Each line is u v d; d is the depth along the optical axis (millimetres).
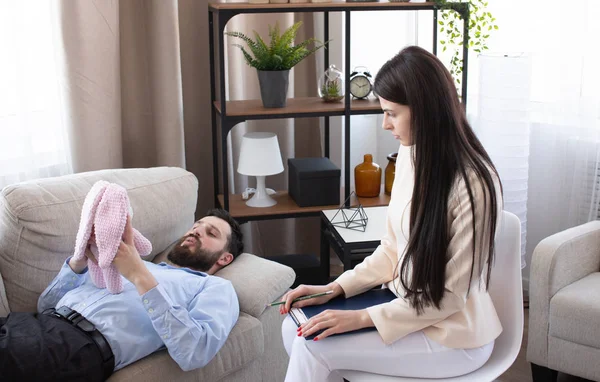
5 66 2562
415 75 1612
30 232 2023
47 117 2742
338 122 3488
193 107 3176
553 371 2443
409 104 1626
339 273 3510
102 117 2766
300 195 2961
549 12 2979
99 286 1941
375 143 3701
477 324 1710
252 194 3168
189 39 3092
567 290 2357
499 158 2865
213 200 3324
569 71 2934
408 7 2812
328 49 3238
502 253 1844
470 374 1740
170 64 2896
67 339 1797
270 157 2934
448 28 3268
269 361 2215
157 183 2375
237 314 2057
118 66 2812
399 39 3551
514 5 3076
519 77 2768
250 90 3311
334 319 1692
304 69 3385
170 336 1816
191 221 2471
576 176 2969
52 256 2078
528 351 2459
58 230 2059
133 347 1855
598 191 2906
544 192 3154
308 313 1786
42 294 2033
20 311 2059
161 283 1996
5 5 2520
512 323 1830
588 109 2891
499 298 1854
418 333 1716
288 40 2854
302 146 3520
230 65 3148
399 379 1718
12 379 1704
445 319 1713
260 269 2262
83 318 1869
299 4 2715
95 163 2775
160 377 1852
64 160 2814
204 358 1862
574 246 2418
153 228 2305
